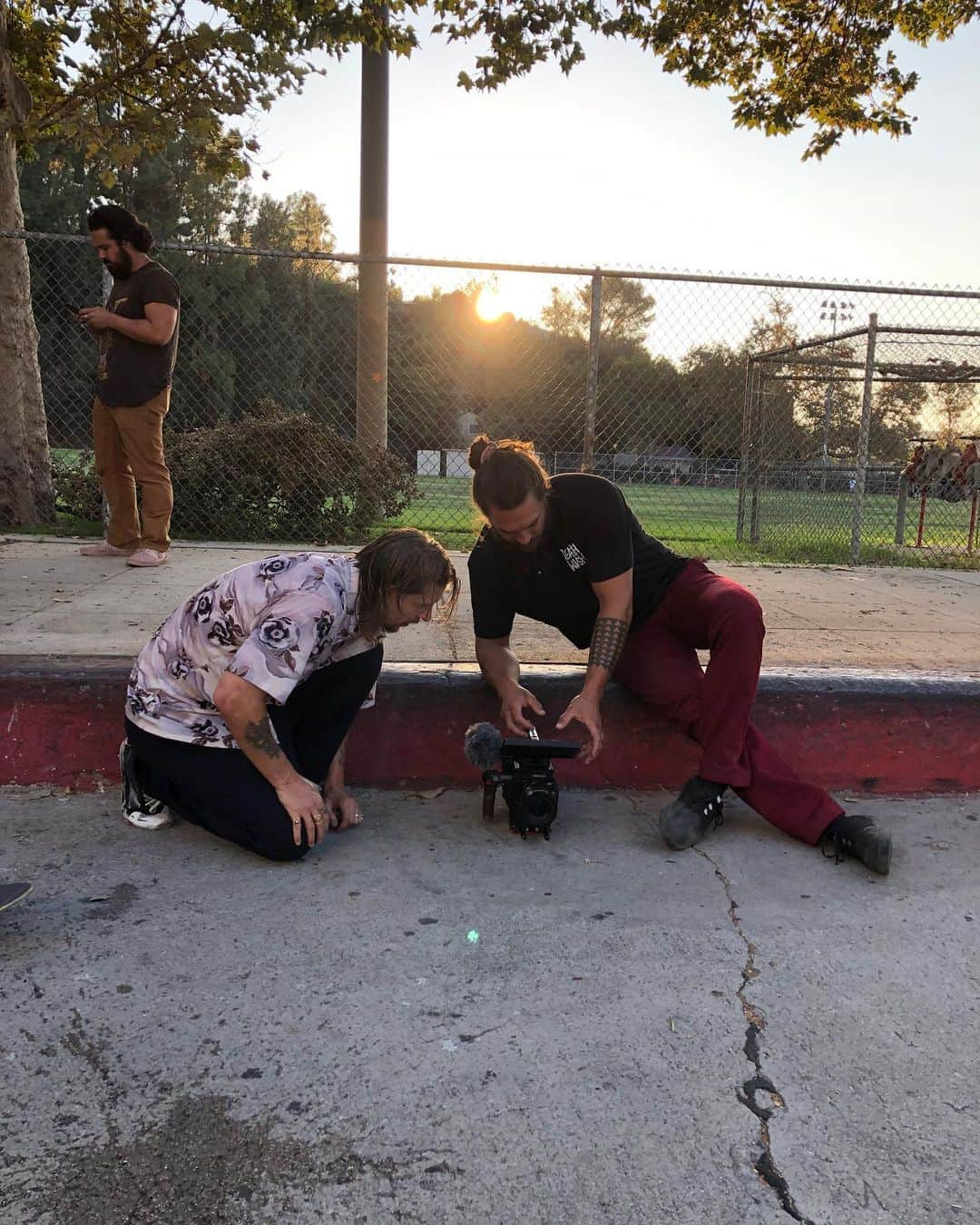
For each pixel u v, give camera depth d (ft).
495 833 8.36
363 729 9.26
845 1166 4.42
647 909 6.98
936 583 19.21
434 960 6.17
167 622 7.49
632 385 27.35
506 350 26.94
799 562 23.17
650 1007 5.69
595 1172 4.33
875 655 11.56
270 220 132.67
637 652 8.89
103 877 7.22
